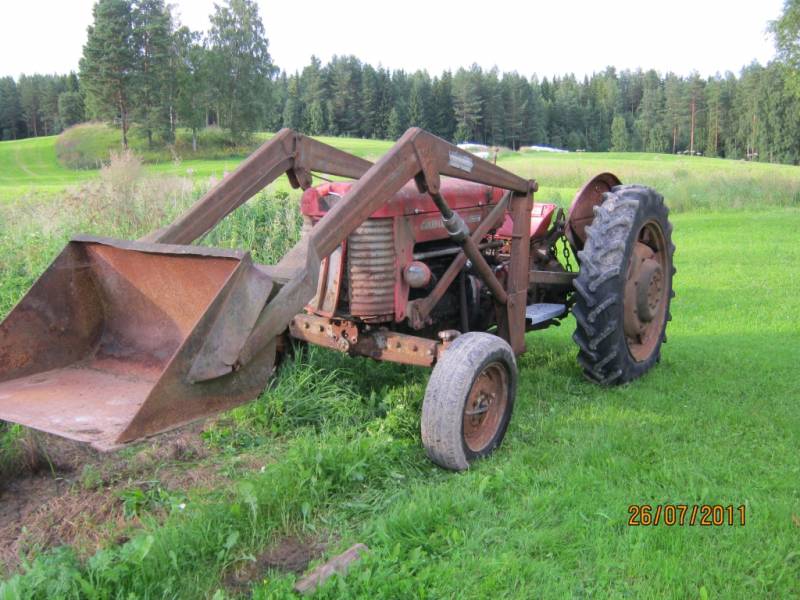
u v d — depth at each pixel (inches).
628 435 163.0
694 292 369.7
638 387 206.1
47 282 128.6
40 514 127.6
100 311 136.1
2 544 117.5
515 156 2229.3
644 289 207.9
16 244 282.8
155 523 116.5
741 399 194.2
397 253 156.8
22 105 4205.2
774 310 327.3
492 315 200.5
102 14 2395.4
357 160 182.9
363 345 161.8
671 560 110.0
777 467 147.6
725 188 877.8
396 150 140.6
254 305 108.1
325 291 161.0
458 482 138.6
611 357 197.9
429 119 3772.1
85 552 113.3
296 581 104.3
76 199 347.6
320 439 157.9
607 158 2337.6
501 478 137.9
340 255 156.6
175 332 128.2
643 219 205.3
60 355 130.0
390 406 175.9
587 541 116.8
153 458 150.9
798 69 989.2
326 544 118.0
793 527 120.9
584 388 205.0
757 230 634.2
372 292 155.6
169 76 2511.1
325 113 3863.2
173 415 98.8
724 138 3855.8
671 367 228.7
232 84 2642.7
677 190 861.8
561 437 164.4
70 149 2352.4
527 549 114.3
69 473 144.4
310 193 158.4
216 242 296.8
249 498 119.7
